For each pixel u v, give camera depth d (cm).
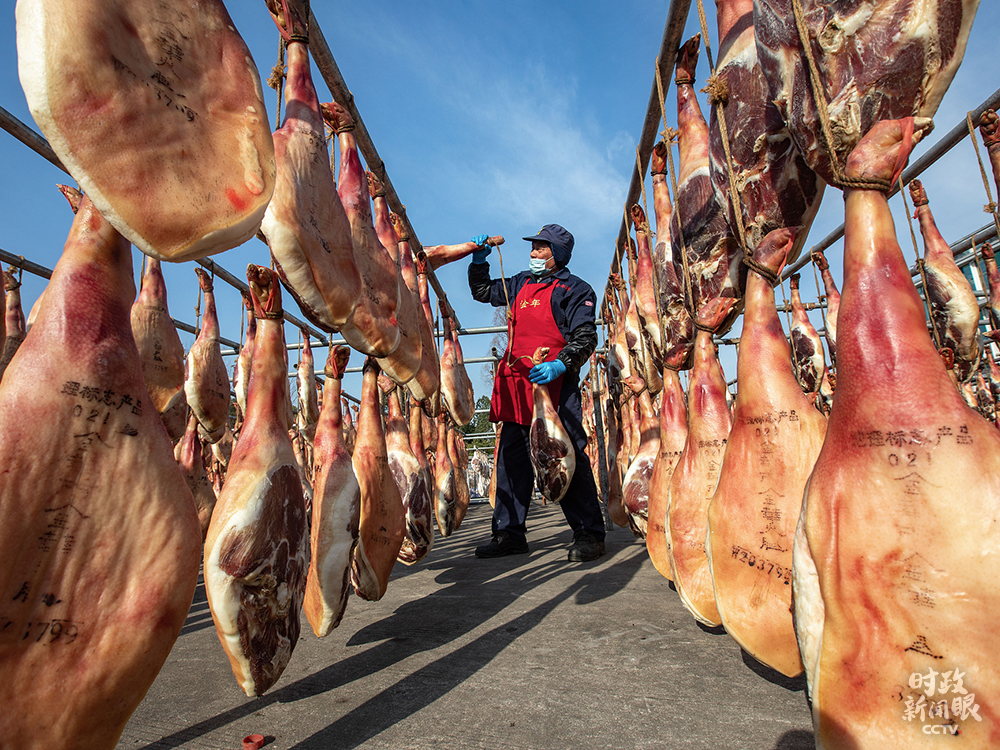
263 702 183
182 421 264
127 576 99
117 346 104
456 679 192
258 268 170
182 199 92
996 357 556
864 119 127
